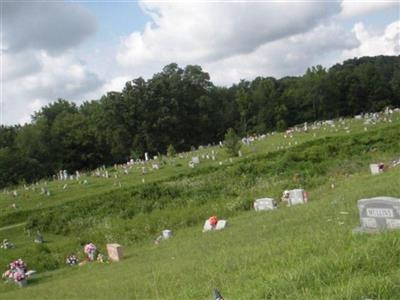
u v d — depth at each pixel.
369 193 18.56
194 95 115.62
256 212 26.89
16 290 21.27
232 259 13.21
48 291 18.05
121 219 37.22
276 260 10.95
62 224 39.28
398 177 21.80
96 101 130.00
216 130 117.94
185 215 32.94
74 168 98.94
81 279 19.59
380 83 121.44
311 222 16.03
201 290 10.75
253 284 9.27
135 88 105.00
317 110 124.00
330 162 42.16
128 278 15.87
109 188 50.56
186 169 53.47
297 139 62.62
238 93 129.25
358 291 7.02
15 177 86.56
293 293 7.76
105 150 103.06
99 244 32.03
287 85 137.00
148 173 56.62
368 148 45.69
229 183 40.50
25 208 46.62
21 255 30.55
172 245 22.75
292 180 36.91
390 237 8.95
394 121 68.44
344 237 11.05
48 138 98.38
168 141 105.38
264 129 112.56
